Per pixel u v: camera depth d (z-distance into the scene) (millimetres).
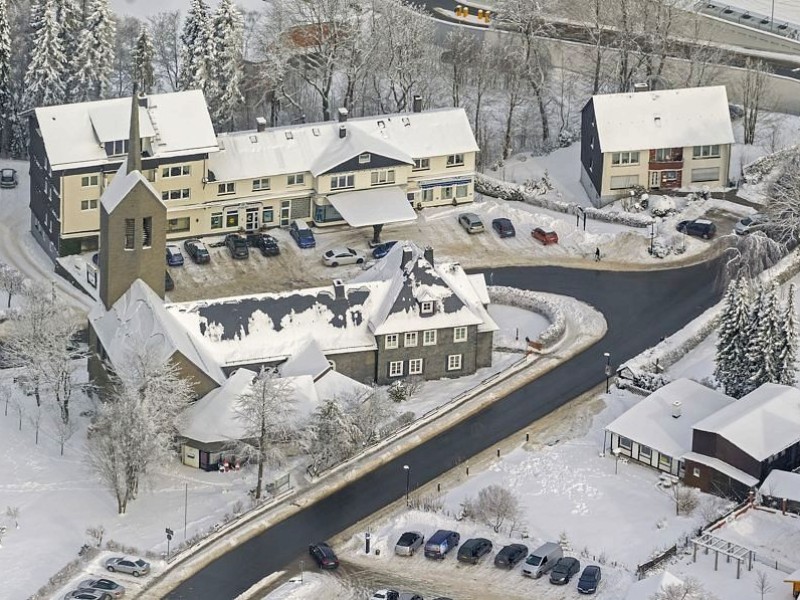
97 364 185625
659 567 158125
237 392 177000
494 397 186625
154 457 167625
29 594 155750
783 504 165000
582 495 170375
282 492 171125
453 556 161750
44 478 173625
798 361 187500
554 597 155750
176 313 183500
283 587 157625
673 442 173750
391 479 173375
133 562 158875
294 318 187125
